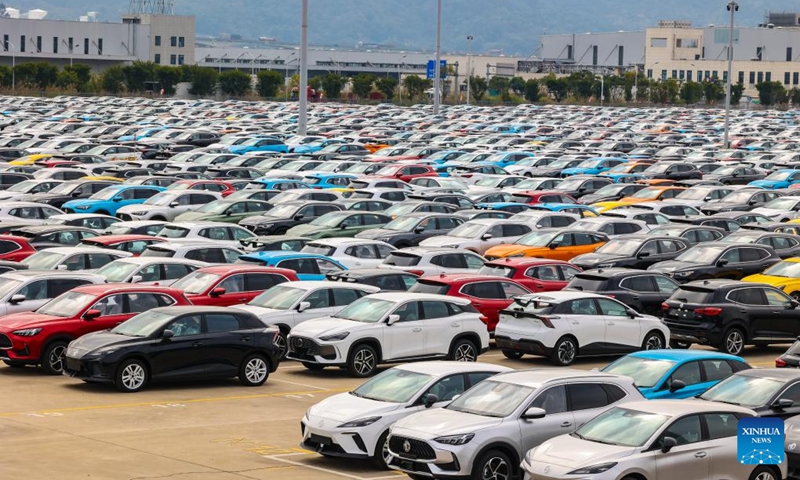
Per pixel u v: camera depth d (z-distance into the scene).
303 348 26.39
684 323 29.83
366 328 26.23
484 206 50.16
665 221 46.88
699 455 16.41
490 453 17.33
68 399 23.47
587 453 16.23
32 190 53.44
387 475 18.58
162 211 48.19
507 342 28.22
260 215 46.84
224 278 29.58
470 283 30.22
